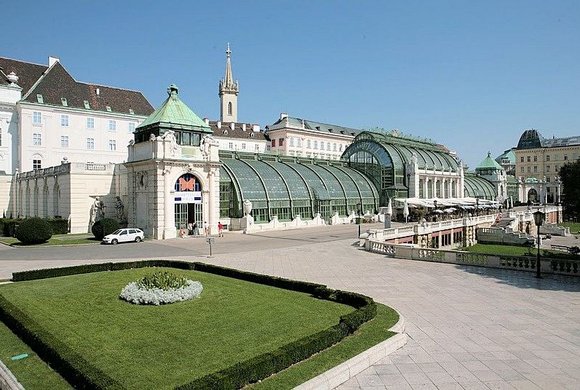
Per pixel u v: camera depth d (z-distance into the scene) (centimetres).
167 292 1994
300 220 6775
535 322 1747
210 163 5475
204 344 1434
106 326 1633
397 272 2864
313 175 7575
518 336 1581
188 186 5331
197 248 4178
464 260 3144
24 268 3094
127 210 5781
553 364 1328
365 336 1489
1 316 1775
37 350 1387
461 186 10906
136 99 9206
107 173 5953
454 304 2031
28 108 7562
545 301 2077
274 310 1845
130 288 2070
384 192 8638
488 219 7838
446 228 6241
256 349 1386
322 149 12938
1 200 7588
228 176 6162
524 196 16025
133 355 1341
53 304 1975
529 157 17050
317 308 1878
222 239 5009
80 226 5700
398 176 8706
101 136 8400
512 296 2180
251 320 1700
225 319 1714
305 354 1288
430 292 2277
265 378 1157
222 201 6022
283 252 3897
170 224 5116
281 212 6556
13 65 8231
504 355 1402
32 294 2189
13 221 5631
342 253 3828
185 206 5328
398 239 5053
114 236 4581
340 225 7188
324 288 2097
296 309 1861
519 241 6819
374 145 8950
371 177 8900
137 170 5366
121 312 1822
